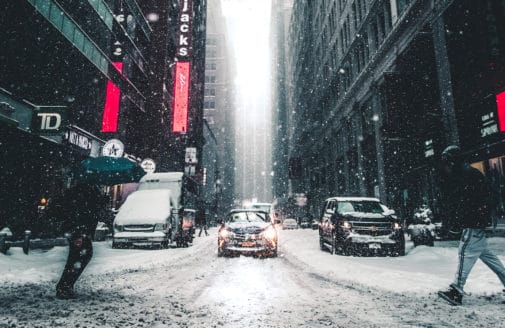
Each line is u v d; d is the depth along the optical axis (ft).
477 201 13.89
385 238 32.60
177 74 124.77
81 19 57.88
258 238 32.99
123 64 79.25
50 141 48.96
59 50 50.90
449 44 52.06
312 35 193.47
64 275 14.43
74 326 10.28
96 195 15.81
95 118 64.64
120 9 77.77
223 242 33.63
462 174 14.26
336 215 35.86
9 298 14.16
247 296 15.24
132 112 91.45
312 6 193.06
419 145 62.69
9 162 43.16
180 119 123.65
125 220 40.57
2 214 42.11
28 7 43.21
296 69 276.21
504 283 13.87
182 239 46.42
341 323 10.95
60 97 52.47
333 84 139.95
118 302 13.78
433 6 55.83
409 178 68.74
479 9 45.19
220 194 326.65
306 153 231.09
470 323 10.92
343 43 125.39
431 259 29.14
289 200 230.07
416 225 40.98
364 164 99.35
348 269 23.40
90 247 15.24
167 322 10.86
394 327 10.50
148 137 104.58
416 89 64.69
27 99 45.19
